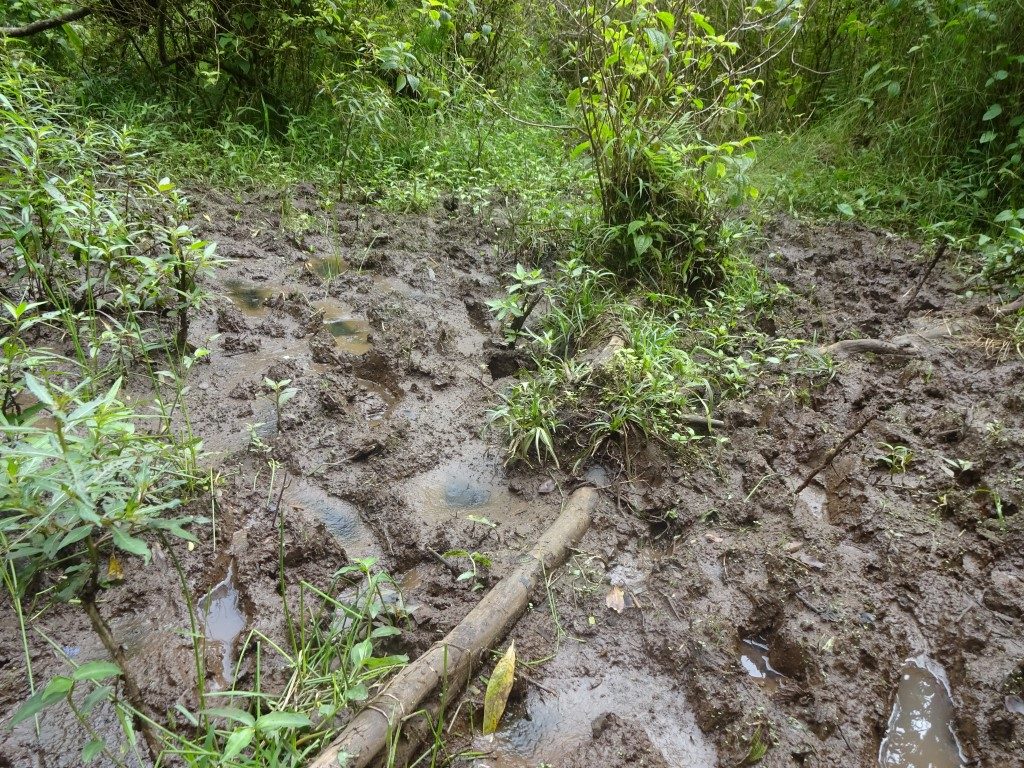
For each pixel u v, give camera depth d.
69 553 2.09
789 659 2.04
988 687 1.95
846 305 4.16
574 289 3.73
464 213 5.25
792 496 2.59
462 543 2.34
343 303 3.97
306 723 1.40
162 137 5.27
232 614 2.08
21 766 1.60
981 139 5.39
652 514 2.55
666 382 2.86
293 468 2.64
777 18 4.86
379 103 5.70
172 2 5.59
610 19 3.94
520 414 2.83
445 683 1.79
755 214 5.22
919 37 6.14
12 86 3.41
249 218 4.73
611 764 1.72
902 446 2.86
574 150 4.12
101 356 3.01
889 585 2.29
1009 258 4.18
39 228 3.15
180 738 1.50
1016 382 3.23
